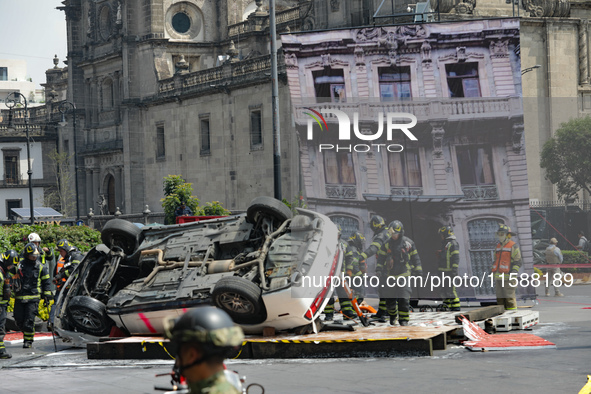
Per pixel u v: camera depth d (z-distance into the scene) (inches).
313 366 809.5
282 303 885.2
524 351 850.1
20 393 737.6
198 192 4411.9
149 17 4835.1
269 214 999.6
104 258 1123.9
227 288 884.0
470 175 1024.9
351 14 3380.9
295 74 1232.2
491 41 1175.0
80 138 5693.9
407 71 1193.4
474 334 915.4
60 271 1216.8
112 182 5383.9
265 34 4571.9
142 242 1106.7
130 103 4906.5
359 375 744.3
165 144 4692.4
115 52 5098.4
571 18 2874.0
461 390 658.2
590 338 933.2
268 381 732.7
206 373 273.1
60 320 1064.2
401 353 840.9
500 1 2807.6
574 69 2886.3
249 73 3986.2
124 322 989.8
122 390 726.5
